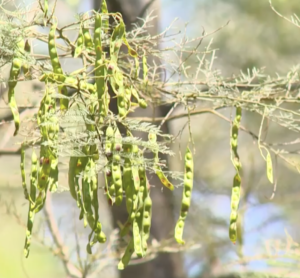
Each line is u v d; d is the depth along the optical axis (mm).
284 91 6730
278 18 14258
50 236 8562
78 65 8562
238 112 5348
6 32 4941
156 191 9578
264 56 14039
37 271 17047
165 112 8383
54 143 4598
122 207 9141
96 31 4797
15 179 11602
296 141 6320
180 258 10078
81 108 4633
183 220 4891
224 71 13961
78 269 7867
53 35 4836
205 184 13406
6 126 8742
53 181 4676
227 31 14141
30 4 5395
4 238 17375
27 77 5152
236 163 5184
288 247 8555
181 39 6070
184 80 7035
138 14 8344
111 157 4621
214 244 10820
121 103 4734
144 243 4773
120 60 5988
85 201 4672
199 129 14820
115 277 10164
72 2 12023
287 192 13656
